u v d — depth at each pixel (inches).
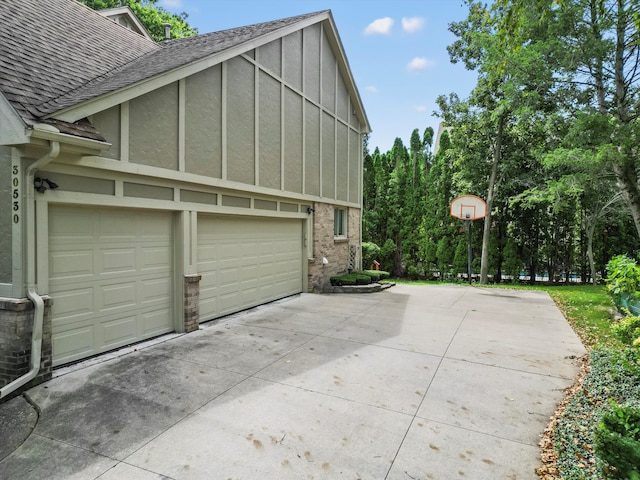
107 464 114.0
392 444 126.3
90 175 189.6
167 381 173.5
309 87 405.1
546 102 430.0
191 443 125.3
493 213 698.8
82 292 194.7
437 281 760.3
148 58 300.8
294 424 137.9
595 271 666.8
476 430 135.4
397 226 834.2
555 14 346.0
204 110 261.6
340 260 491.8
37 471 110.5
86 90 198.1
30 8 267.1
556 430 131.1
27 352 163.2
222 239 295.9
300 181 390.3
